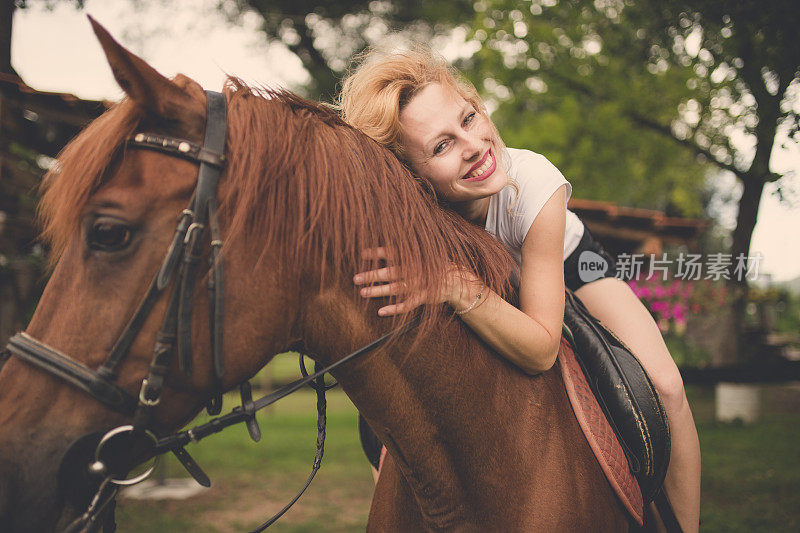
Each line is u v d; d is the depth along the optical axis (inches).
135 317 32.8
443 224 42.5
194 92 37.2
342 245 38.9
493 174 45.7
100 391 32.5
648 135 339.9
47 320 33.3
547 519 41.4
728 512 133.8
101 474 32.9
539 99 354.9
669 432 49.3
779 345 293.7
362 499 159.8
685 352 262.5
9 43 137.4
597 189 372.2
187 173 34.3
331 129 40.2
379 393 40.9
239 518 142.9
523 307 46.0
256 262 35.5
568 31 286.0
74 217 33.1
